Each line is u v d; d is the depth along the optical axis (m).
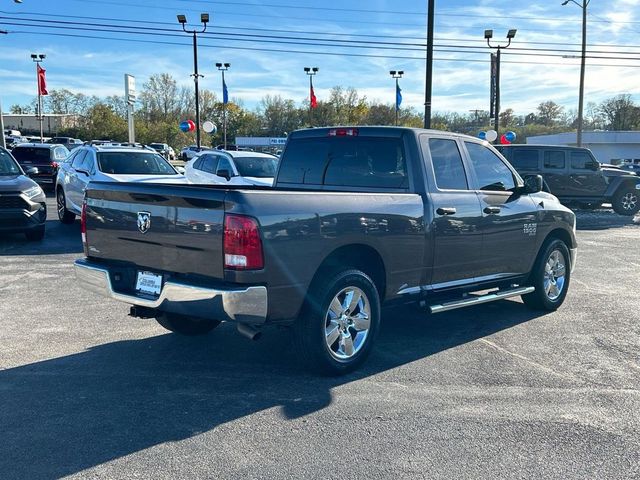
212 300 4.06
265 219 4.08
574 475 3.33
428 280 5.46
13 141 56.53
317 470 3.34
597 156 66.44
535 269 6.81
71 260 9.87
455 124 87.81
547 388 4.61
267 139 57.84
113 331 6.01
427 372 4.93
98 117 76.25
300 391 4.48
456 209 5.56
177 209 4.32
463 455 3.54
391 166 5.52
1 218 10.84
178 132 76.00
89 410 4.09
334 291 4.60
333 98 80.06
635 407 4.28
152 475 3.26
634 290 8.34
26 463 3.36
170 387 4.54
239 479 3.23
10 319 6.38
